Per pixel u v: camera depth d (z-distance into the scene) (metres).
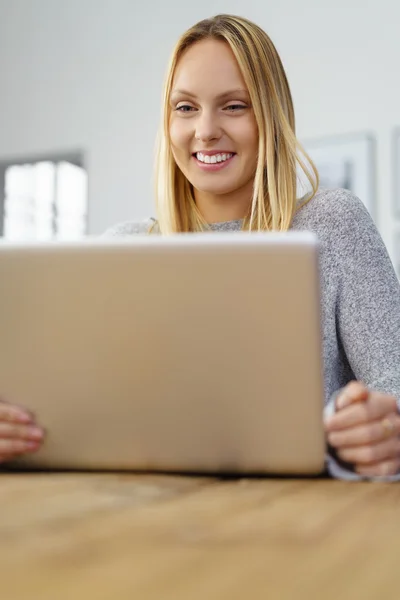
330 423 0.83
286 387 0.77
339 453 0.83
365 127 3.24
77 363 0.79
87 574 0.38
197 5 3.72
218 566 0.40
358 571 0.39
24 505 0.59
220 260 0.76
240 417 0.77
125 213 3.88
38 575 0.37
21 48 4.28
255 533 0.49
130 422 0.79
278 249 0.76
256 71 1.37
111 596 0.34
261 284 0.76
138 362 0.78
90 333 0.79
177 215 1.51
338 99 3.31
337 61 3.32
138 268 0.78
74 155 4.13
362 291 1.27
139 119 3.88
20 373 0.80
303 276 0.76
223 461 0.78
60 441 0.81
